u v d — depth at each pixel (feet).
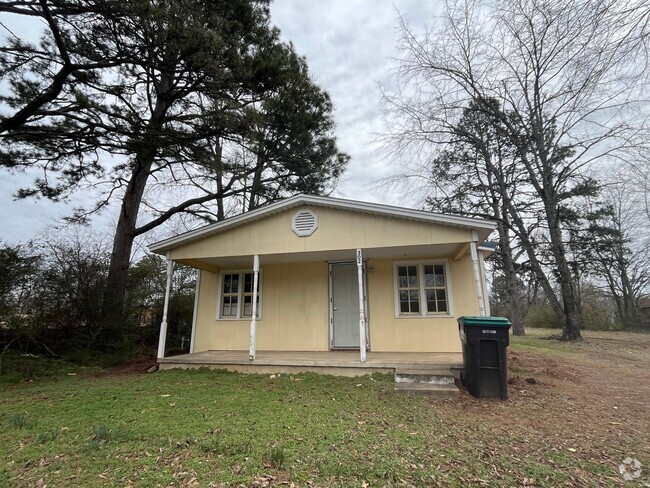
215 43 23.57
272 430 13.16
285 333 30.17
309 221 25.80
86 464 10.43
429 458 11.01
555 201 51.19
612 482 9.71
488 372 18.28
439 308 27.63
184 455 11.02
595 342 45.39
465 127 56.29
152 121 27.53
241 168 32.30
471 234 22.65
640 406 17.29
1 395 19.07
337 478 9.75
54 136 26.22
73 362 28.89
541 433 13.39
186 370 25.00
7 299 27.37
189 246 28.04
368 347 28.04
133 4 19.94
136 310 37.14
